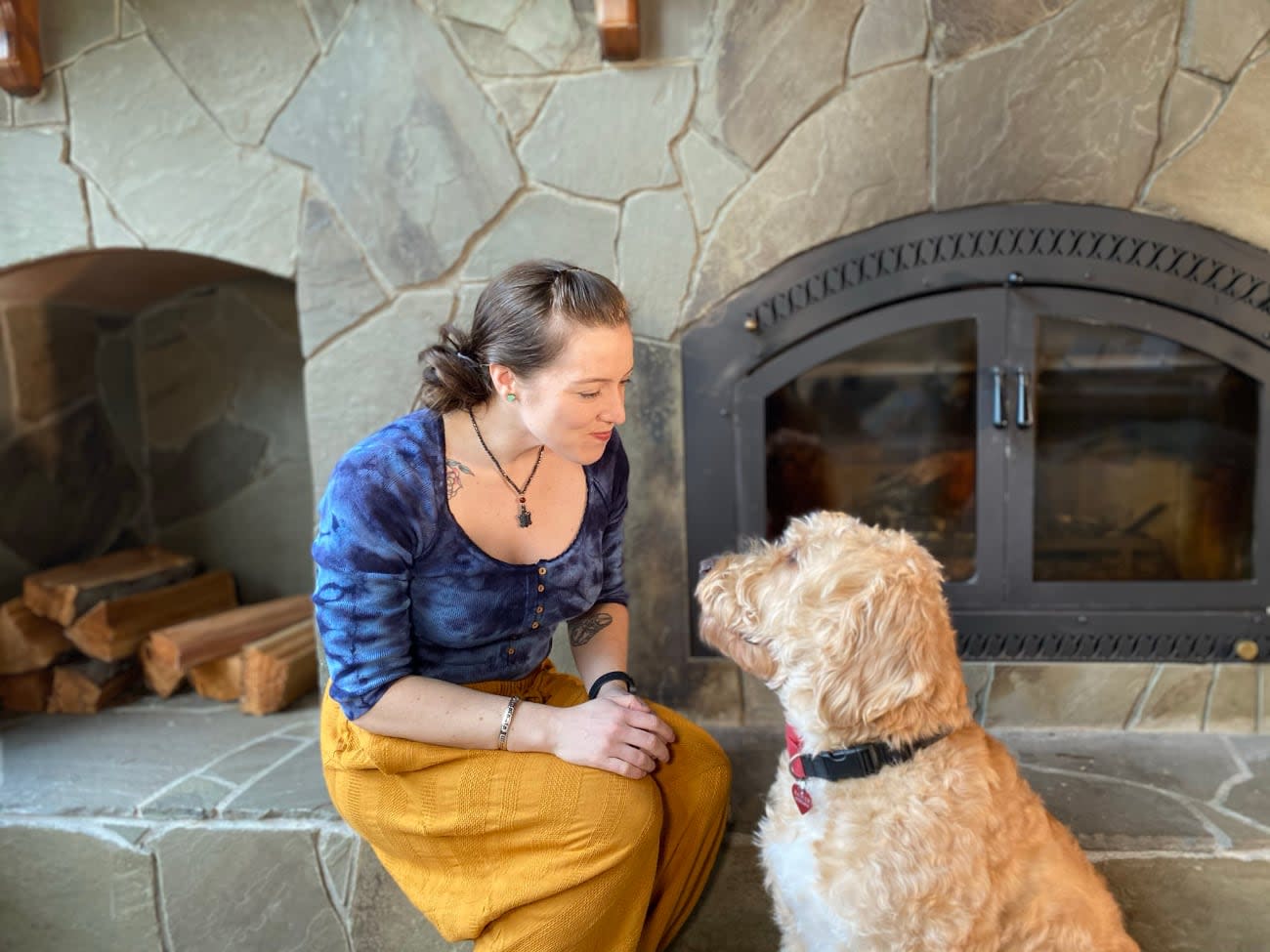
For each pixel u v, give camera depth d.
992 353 1.82
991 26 1.70
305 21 1.83
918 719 1.15
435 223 1.86
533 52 1.79
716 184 1.81
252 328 2.63
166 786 1.72
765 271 1.83
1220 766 1.70
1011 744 1.82
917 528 1.97
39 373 2.38
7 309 2.29
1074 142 1.72
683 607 1.94
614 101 1.79
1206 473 1.88
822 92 1.76
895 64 1.74
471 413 1.23
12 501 2.31
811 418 1.95
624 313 1.13
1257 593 1.82
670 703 1.96
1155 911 1.45
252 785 1.71
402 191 1.86
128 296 2.52
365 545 1.15
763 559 1.30
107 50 1.87
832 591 1.15
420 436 1.21
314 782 1.72
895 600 1.11
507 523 1.24
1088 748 1.79
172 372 2.68
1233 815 1.52
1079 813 1.54
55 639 2.20
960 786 1.14
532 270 1.13
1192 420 1.87
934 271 1.80
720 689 1.94
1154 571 1.93
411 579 1.22
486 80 1.81
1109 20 1.68
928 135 1.75
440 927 1.23
